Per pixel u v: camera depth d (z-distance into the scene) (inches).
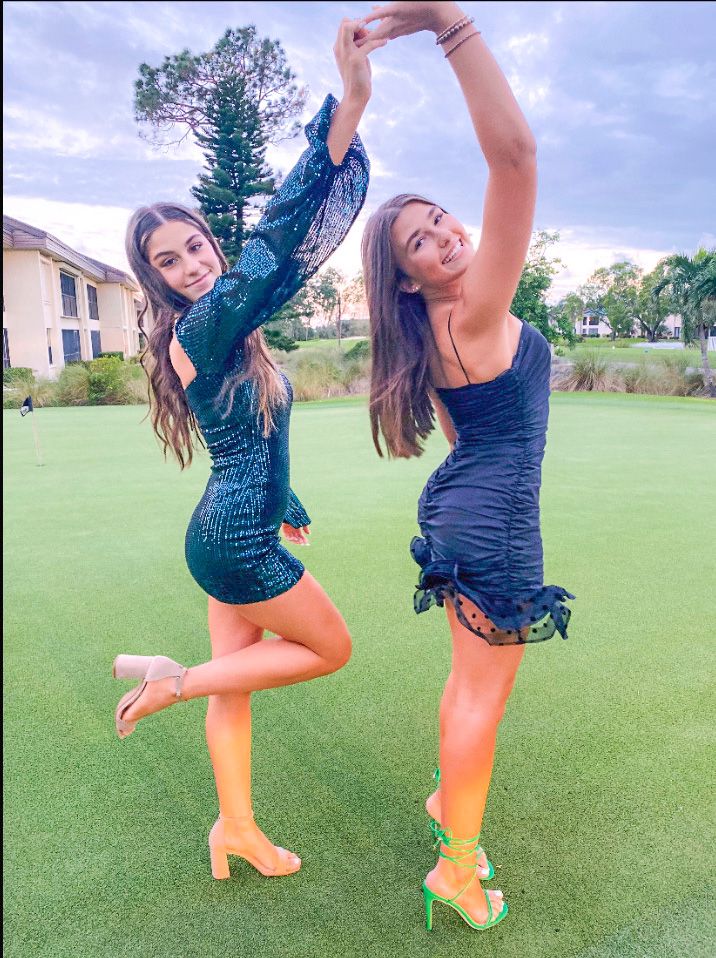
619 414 496.7
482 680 67.5
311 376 679.7
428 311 66.0
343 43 56.0
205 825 82.9
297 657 67.9
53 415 605.6
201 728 104.7
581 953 63.4
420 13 52.6
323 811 84.4
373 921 67.9
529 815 82.0
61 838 80.5
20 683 118.8
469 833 66.3
